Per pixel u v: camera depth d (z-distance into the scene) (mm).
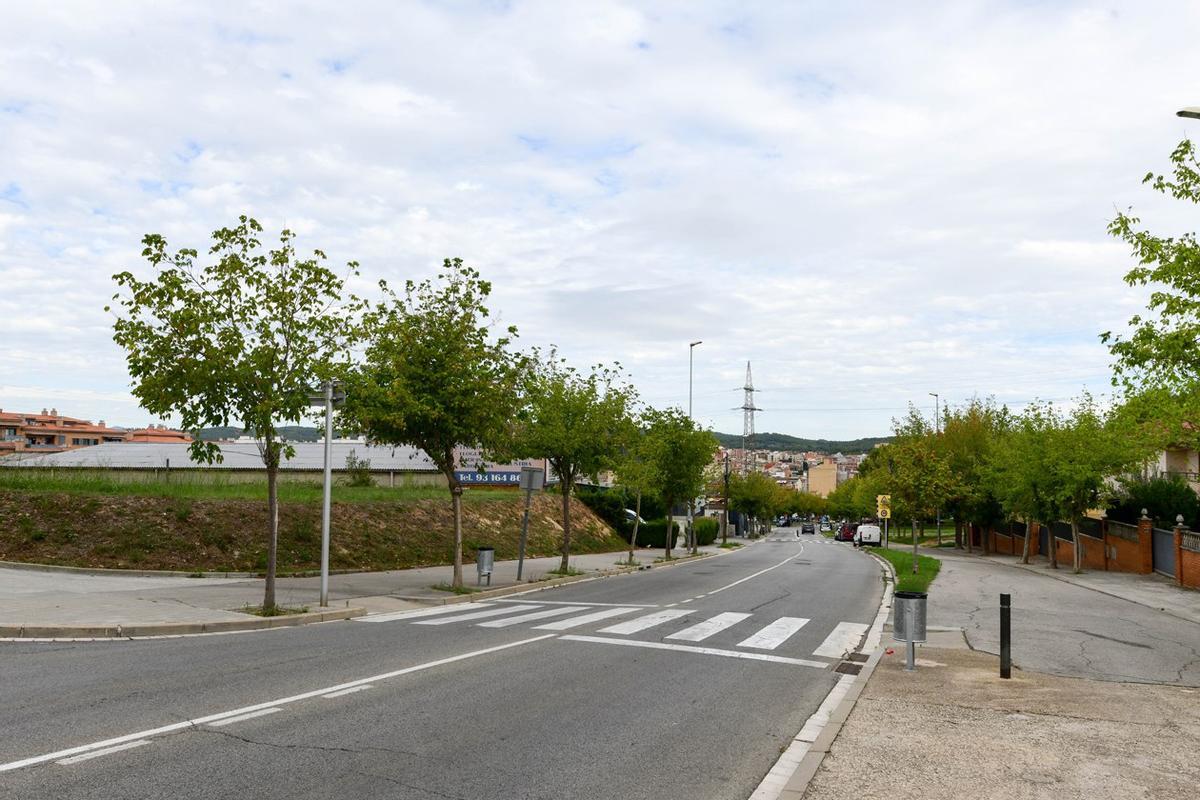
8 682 8422
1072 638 13859
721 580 25703
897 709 8031
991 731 7199
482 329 19125
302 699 7992
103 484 22609
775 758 6656
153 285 13469
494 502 35094
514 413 20469
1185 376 14047
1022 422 36500
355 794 5422
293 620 13609
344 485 34625
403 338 18312
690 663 10672
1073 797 5508
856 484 96688
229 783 5527
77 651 10391
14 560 17953
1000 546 48281
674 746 6867
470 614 15422
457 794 5504
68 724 6840
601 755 6535
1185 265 13438
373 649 11078
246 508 22578
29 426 94438
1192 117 13164
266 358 13836
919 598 10234
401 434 18781
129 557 19094
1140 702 8562
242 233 14000
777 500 103750
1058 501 30266
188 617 12969
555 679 9367
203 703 7707
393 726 7125
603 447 25984
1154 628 15672
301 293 14336
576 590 21234
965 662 10984
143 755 6066
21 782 5398
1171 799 5484
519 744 6746
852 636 13711
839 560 40625
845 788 5633
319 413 16172
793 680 9820
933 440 51156
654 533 47094
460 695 8398
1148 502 34188
